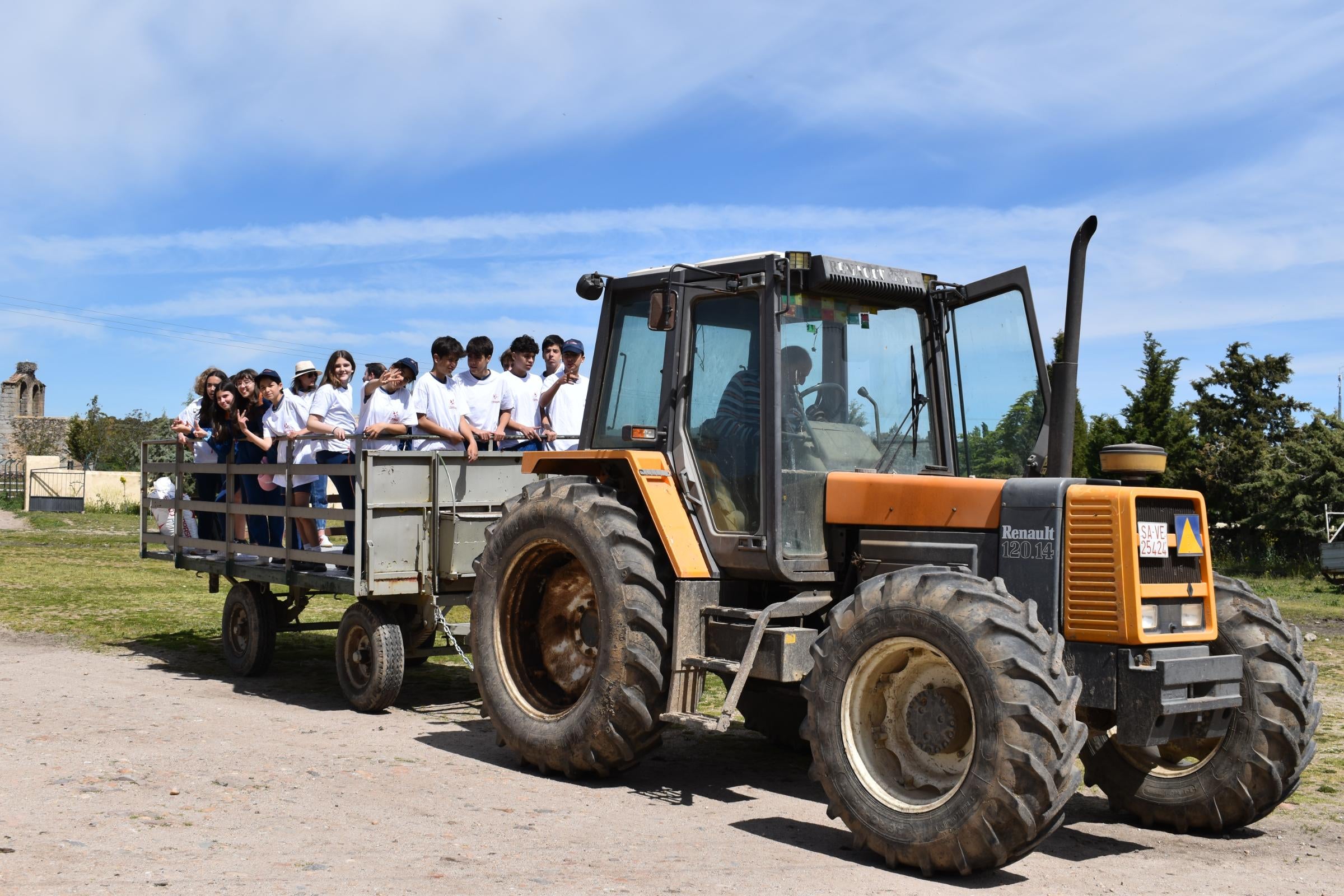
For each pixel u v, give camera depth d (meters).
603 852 4.64
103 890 3.85
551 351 9.63
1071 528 4.80
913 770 4.74
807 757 6.79
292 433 8.88
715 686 8.91
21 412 58.91
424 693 8.58
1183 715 4.74
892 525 5.50
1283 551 22.44
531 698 6.37
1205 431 23.48
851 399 5.99
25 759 5.75
